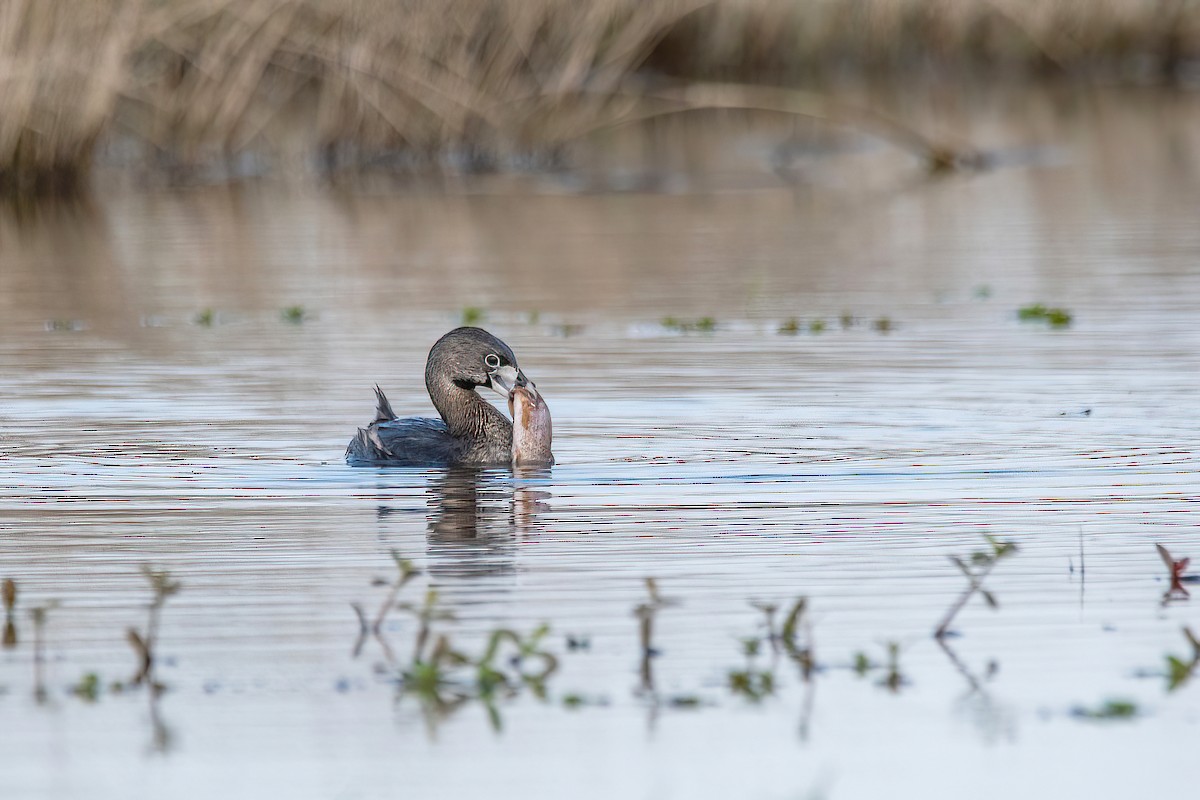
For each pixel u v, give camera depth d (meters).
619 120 35.69
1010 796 7.15
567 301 20.88
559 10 34.44
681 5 35.03
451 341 13.34
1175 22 48.84
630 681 8.34
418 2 33.28
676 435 13.75
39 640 8.81
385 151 34.81
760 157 36.50
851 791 7.21
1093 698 8.11
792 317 19.53
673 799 7.10
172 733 7.75
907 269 23.02
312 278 22.94
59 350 17.80
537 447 12.82
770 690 8.23
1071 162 34.44
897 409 14.60
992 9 46.75
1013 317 19.20
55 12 30.52
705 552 10.38
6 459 13.02
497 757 7.50
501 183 33.09
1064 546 10.47
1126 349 17.14
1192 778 7.29
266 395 15.53
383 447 12.98
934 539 10.64
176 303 20.94
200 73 33.47
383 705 8.06
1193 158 34.38
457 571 10.03
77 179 31.86
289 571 10.05
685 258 24.36
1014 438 13.47
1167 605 9.34
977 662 8.55
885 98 43.34
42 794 7.16
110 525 11.10
